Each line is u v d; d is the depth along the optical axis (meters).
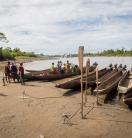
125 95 14.68
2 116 11.70
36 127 10.26
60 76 26.14
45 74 25.22
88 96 16.91
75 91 18.67
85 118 11.59
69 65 29.19
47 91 18.33
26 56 125.62
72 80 18.75
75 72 28.95
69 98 16.12
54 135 9.43
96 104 14.55
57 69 27.42
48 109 13.09
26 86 20.55
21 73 21.91
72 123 10.82
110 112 12.83
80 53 11.55
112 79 21.20
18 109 12.97
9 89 18.88
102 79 21.17
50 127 10.28
